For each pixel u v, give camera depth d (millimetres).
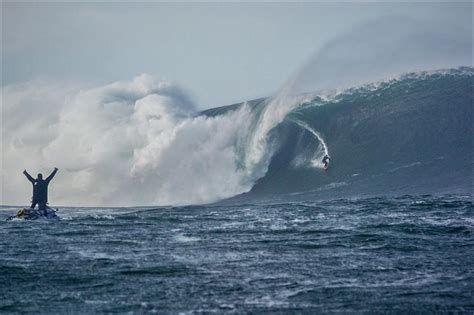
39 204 128125
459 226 99062
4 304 67500
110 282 74438
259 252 87188
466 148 146250
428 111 155500
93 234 103688
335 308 65000
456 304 65375
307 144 155375
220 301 67625
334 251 86500
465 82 160500
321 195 140625
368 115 157125
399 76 163125
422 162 144375
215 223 110625
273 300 67625
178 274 77312
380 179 141875
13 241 98250
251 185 158875
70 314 64562
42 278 76062
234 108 171500
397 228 99125
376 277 74375
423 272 75938
